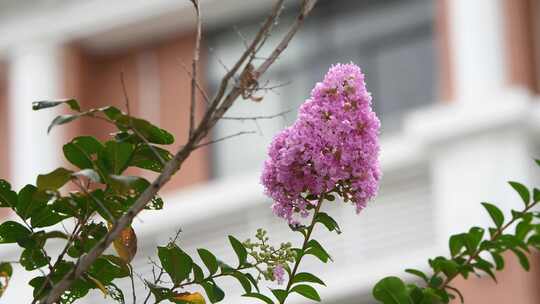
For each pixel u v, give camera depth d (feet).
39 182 12.97
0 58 58.44
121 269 13.84
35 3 57.26
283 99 52.01
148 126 13.10
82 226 13.52
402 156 47.39
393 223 46.88
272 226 48.93
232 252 49.14
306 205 13.29
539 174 45.42
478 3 49.96
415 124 47.11
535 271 43.93
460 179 46.01
